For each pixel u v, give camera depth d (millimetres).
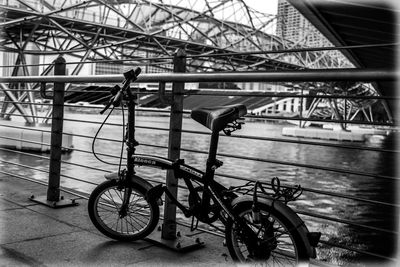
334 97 2209
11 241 2664
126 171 2768
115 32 22656
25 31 21203
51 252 2504
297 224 2061
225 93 2576
